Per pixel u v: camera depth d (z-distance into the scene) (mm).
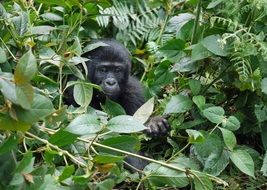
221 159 6074
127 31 9953
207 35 7016
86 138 5250
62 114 4551
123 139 5035
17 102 3773
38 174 4277
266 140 6648
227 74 6910
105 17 9492
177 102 6520
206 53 6648
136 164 6941
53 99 5965
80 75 5863
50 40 6883
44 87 5902
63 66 6008
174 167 5164
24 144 4719
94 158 4613
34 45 6055
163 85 7430
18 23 6277
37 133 4672
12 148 4160
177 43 6957
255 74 6387
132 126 4758
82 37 7945
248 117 6930
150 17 10008
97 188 4723
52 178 4418
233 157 5828
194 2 7539
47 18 7395
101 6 7211
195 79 6867
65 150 5078
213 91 7266
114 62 8102
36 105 3967
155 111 7309
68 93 7402
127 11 10023
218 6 7246
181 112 6551
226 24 6902
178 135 7043
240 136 7305
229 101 7273
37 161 5598
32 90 3822
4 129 4008
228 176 6551
